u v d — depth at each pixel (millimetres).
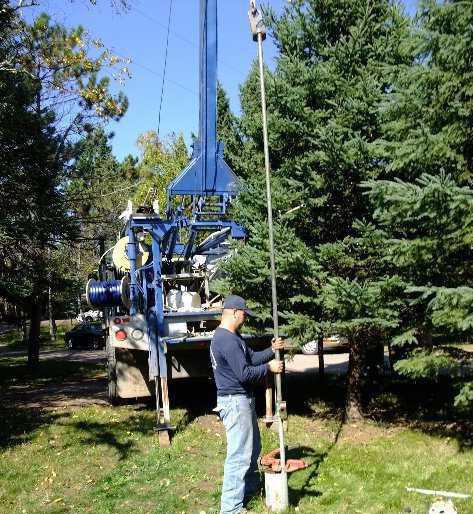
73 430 7703
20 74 11258
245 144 9148
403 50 5801
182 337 7750
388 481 5328
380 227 6906
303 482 5379
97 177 15070
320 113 7207
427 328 6480
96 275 13391
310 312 7348
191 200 8977
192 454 6438
